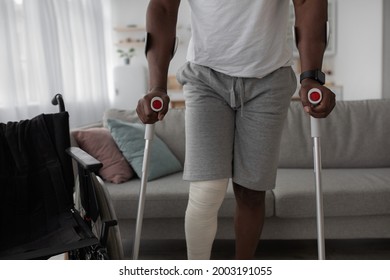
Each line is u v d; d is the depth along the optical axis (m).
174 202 1.63
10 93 2.89
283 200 1.62
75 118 3.93
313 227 1.68
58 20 3.77
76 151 1.21
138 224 1.15
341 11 5.31
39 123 1.35
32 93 3.23
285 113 1.15
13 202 1.29
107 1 5.44
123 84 5.10
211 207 1.13
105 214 1.19
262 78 1.10
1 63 2.84
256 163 1.13
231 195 1.63
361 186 1.66
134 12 5.62
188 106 1.14
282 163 2.06
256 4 1.01
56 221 1.23
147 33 1.07
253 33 1.04
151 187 1.71
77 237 1.08
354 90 5.46
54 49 3.53
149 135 1.12
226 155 1.12
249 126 1.13
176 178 1.86
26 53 3.17
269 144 1.13
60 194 1.29
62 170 1.31
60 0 3.77
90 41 4.52
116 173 1.80
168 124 2.13
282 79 1.12
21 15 3.12
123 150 1.88
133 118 2.17
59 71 3.60
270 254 1.80
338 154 2.04
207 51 1.10
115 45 5.67
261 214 1.25
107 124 2.01
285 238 1.69
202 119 1.11
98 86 4.64
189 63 1.16
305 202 1.61
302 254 1.80
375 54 5.32
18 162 1.31
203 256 1.19
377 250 1.82
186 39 5.50
